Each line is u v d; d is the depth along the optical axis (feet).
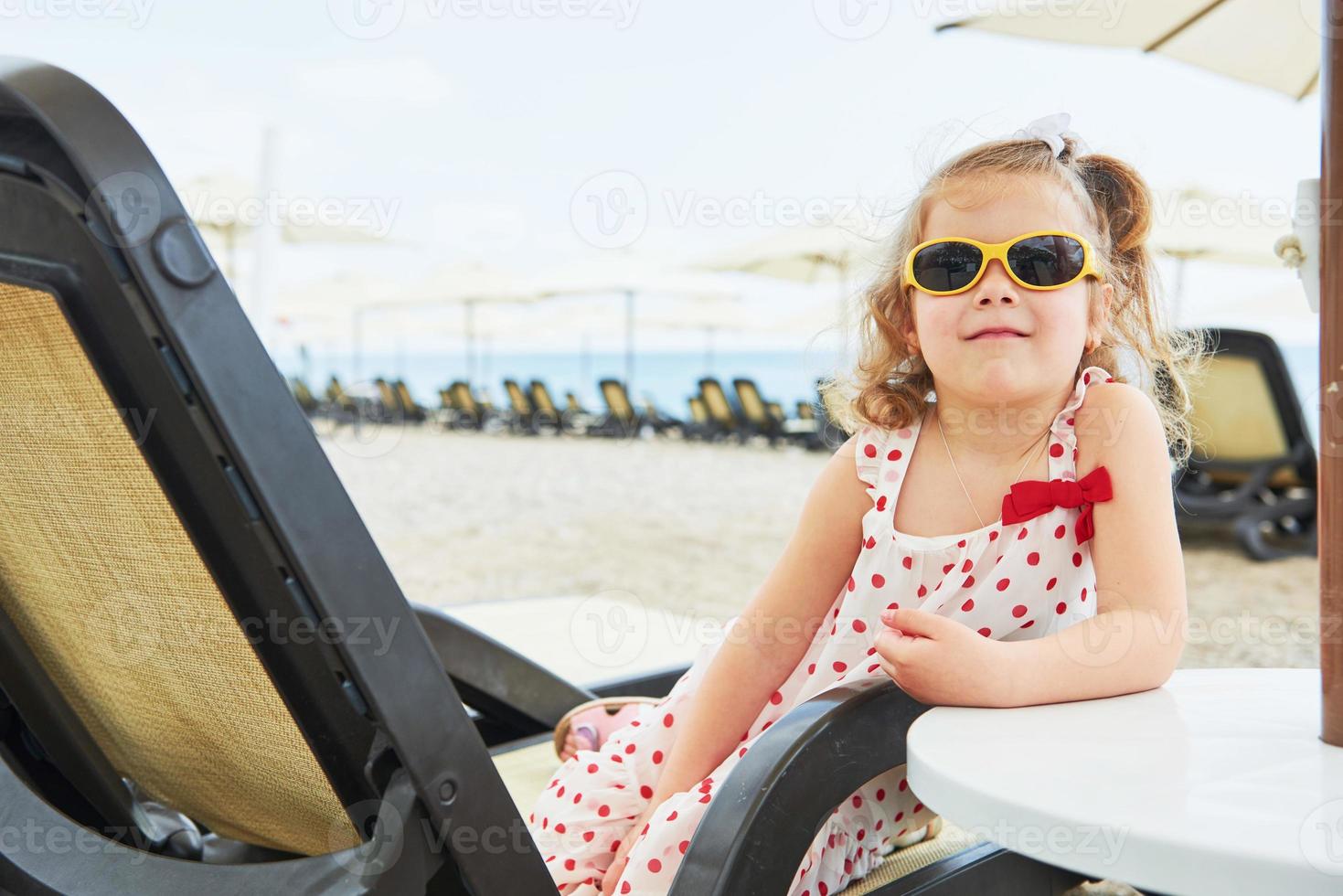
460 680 5.43
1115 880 2.01
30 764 3.67
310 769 2.95
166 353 2.04
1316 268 2.34
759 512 25.84
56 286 2.06
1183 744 2.54
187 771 3.62
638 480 34.06
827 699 3.02
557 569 18.04
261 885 2.60
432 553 19.71
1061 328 3.34
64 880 2.70
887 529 3.67
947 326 3.38
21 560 3.22
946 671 2.88
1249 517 18.65
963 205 3.55
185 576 2.60
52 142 1.99
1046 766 2.38
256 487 2.11
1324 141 2.22
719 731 3.88
